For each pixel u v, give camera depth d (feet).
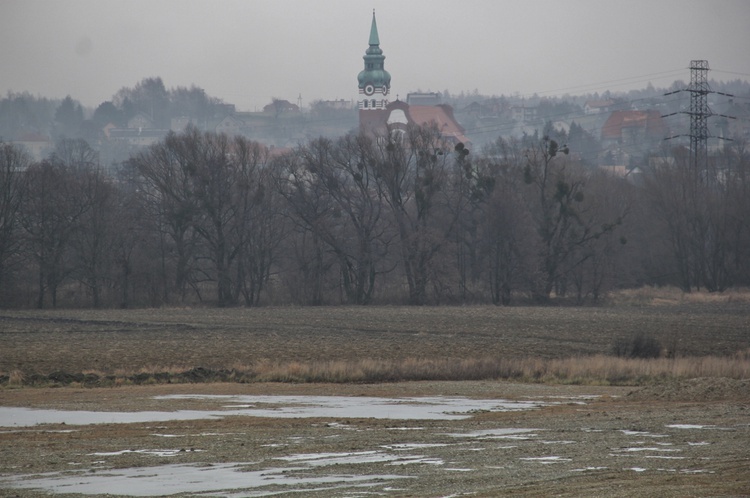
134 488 273.95
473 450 331.77
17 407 469.98
